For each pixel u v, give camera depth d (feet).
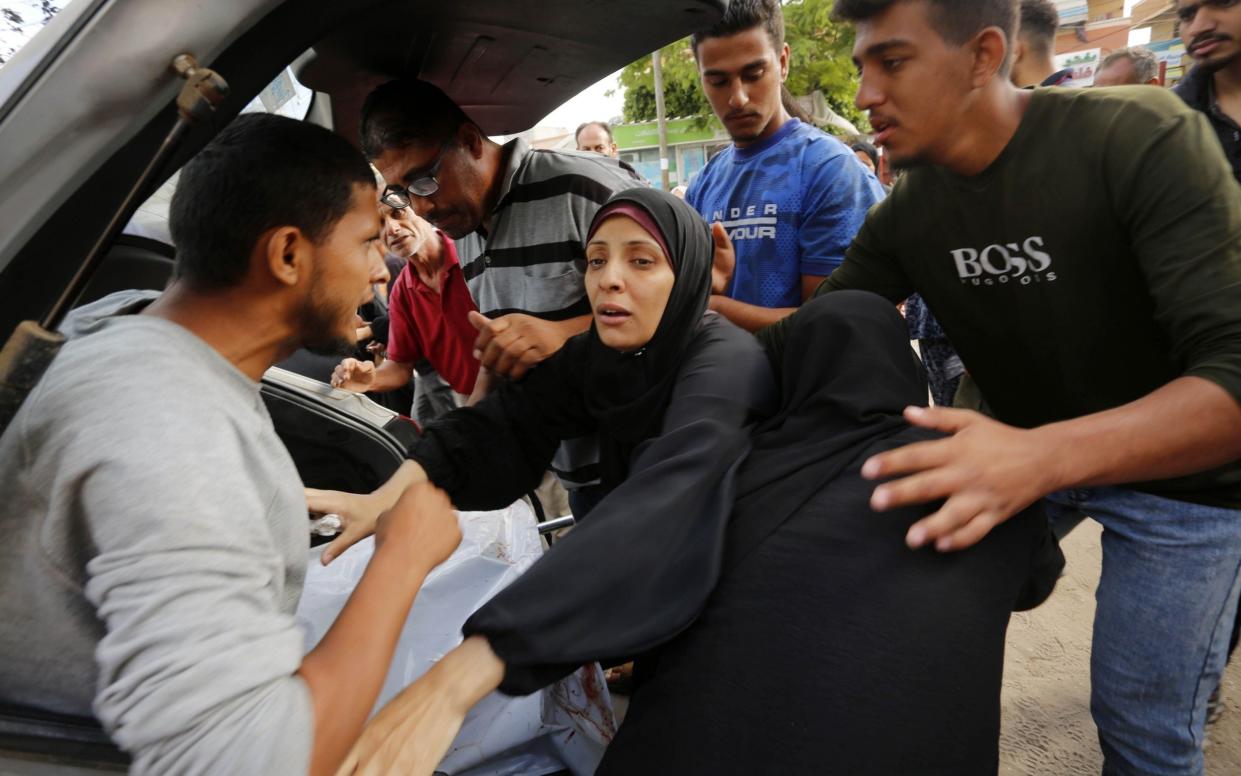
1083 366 4.07
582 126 16.71
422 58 4.56
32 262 2.07
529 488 4.58
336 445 5.84
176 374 2.38
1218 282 3.21
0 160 1.97
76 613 2.40
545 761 4.12
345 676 2.39
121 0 2.02
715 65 6.93
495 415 4.43
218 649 2.07
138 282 5.38
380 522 3.04
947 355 8.71
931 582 2.81
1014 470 2.87
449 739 2.53
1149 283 3.49
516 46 4.37
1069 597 8.96
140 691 2.00
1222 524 3.95
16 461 2.27
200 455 2.24
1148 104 3.48
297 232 2.63
